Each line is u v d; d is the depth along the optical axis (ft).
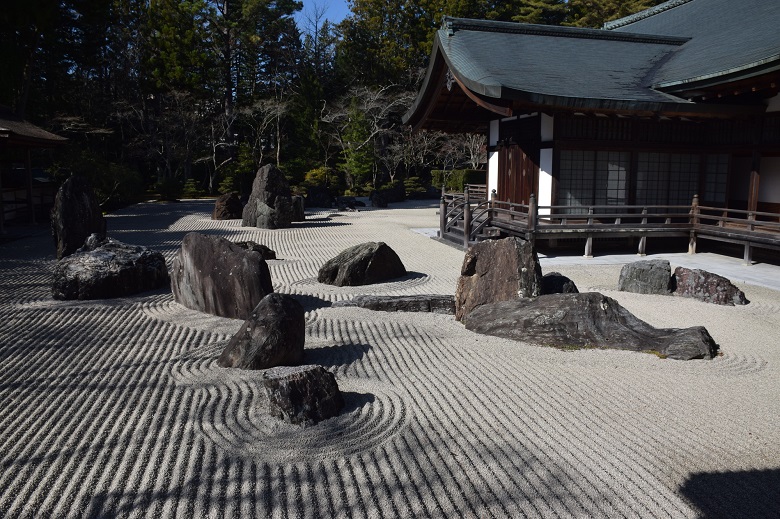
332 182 136.87
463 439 16.17
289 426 16.69
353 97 133.08
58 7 93.15
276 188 73.41
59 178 89.20
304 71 145.48
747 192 53.57
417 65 146.51
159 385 20.06
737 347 25.12
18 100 93.40
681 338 23.94
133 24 136.46
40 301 33.68
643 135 52.29
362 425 16.98
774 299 34.09
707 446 15.92
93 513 12.47
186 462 14.65
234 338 22.48
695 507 13.00
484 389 20.06
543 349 24.66
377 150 137.80
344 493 13.39
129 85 135.64
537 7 151.53
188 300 32.22
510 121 58.95
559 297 26.45
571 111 48.60
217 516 12.40
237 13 140.67
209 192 134.00
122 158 131.85
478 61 52.26
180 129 127.85
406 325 28.60
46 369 21.83
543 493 13.48
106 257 35.60
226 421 17.06
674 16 74.38
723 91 45.93
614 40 64.08
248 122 141.38
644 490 13.67
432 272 43.65
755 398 19.43
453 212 60.70
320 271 39.99
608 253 51.16
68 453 15.12
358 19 157.89
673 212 53.98
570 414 17.99
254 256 29.81
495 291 29.30
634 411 18.26
